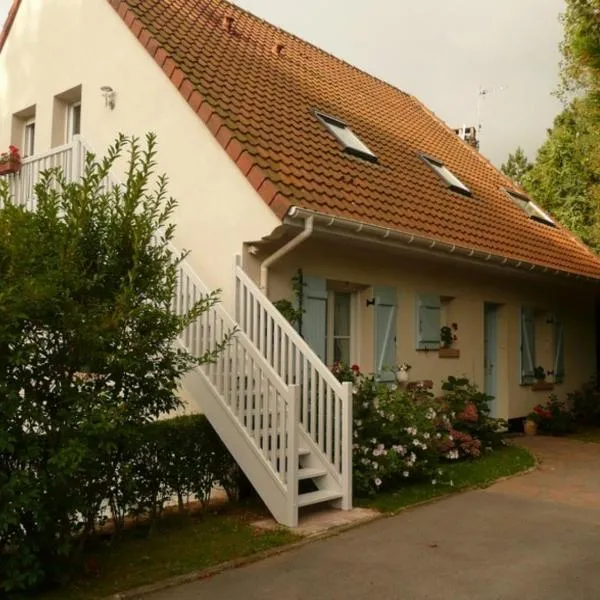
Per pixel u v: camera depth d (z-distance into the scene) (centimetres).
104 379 490
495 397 1282
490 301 1240
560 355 1482
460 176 1365
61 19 1064
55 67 1068
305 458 694
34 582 438
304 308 828
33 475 441
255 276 782
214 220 800
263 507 683
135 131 910
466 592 465
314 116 1055
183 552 538
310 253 845
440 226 1002
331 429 683
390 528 616
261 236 753
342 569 509
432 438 805
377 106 1414
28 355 448
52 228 481
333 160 948
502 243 1141
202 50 1001
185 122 845
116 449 490
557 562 526
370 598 454
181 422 650
